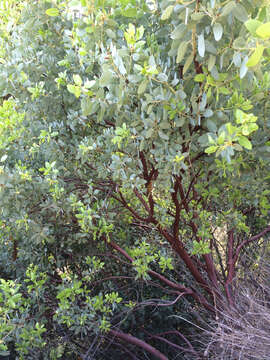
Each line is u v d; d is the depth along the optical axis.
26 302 2.24
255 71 1.25
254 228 2.98
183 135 1.75
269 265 2.31
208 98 1.48
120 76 1.41
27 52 1.94
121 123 1.68
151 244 2.89
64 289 2.11
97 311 2.60
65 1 1.78
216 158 1.85
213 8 1.07
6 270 2.77
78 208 1.93
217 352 1.93
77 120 1.90
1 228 2.42
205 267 2.64
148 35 1.70
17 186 1.82
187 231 3.04
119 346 2.75
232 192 2.30
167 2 1.28
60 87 1.99
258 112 1.71
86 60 1.60
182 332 2.88
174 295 2.91
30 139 1.99
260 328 1.80
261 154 1.79
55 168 2.08
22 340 2.13
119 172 1.71
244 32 1.11
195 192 2.46
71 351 2.67
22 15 1.91
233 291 2.37
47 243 2.56
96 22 1.44
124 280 2.91
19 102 2.06
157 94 1.45
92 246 2.69
